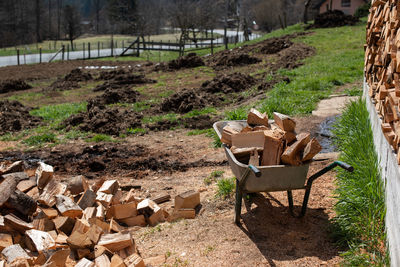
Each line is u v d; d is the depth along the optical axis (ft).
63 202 14.44
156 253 13.82
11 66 101.71
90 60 112.57
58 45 236.84
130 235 13.70
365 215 13.96
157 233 15.20
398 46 12.42
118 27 310.24
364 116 21.81
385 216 13.35
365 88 25.12
